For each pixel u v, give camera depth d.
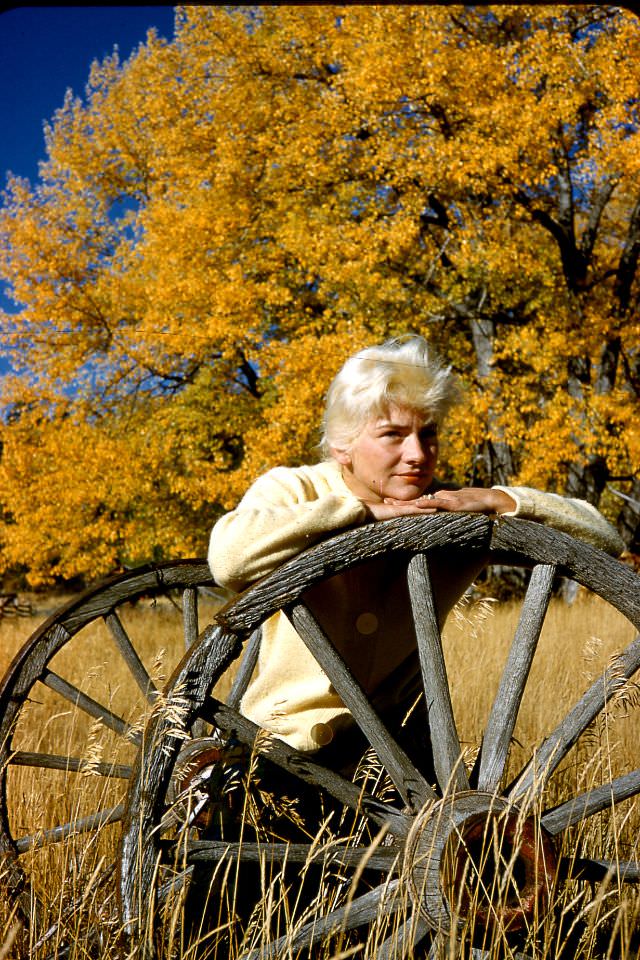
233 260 13.69
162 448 14.14
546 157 11.82
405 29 11.78
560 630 6.89
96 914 1.77
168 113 14.24
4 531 14.41
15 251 15.01
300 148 12.70
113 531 14.01
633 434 12.01
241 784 1.95
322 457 2.24
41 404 14.86
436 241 14.62
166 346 13.84
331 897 1.80
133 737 2.44
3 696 2.31
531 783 1.77
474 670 4.66
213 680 1.62
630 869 1.85
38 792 2.61
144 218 14.66
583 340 12.56
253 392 16.83
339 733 2.04
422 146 11.92
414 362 2.02
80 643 7.39
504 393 12.28
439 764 1.74
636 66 10.90
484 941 1.62
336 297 14.02
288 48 14.05
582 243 14.63
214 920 1.83
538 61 11.62
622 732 3.16
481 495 1.87
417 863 1.67
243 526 1.71
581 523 1.93
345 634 1.98
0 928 1.88
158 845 1.59
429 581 1.76
